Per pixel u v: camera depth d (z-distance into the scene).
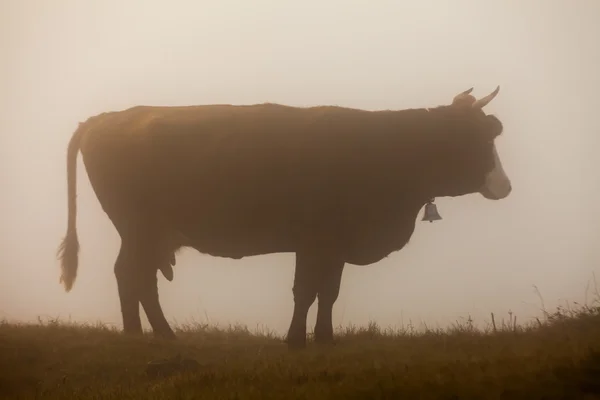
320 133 14.71
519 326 15.05
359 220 14.65
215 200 15.02
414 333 16.19
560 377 9.11
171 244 16.11
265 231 14.93
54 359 12.89
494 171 15.21
